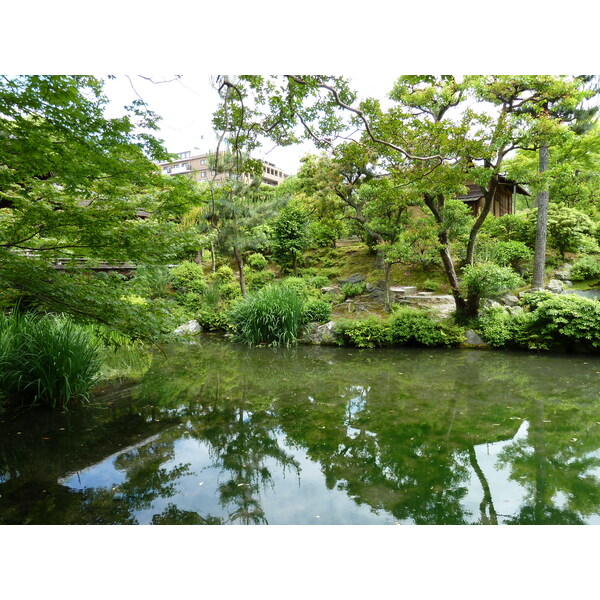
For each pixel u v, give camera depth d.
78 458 3.61
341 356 8.12
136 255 3.95
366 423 4.41
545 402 5.00
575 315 7.51
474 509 2.71
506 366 6.91
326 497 2.91
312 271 15.07
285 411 4.87
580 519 2.56
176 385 6.07
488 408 4.82
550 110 9.93
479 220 8.59
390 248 9.44
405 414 4.68
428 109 7.51
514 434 4.04
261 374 6.73
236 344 9.66
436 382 6.01
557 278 11.15
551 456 3.54
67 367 5.07
